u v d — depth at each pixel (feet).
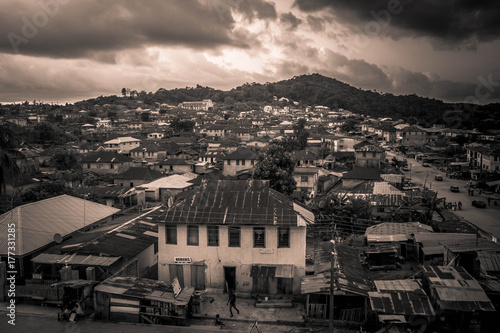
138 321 80.07
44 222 111.55
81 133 580.30
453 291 72.59
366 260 117.80
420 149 451.12
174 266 97.55
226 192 102.73
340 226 161.27
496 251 88.58
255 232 95.09
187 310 83.20
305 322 81.10
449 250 92.99
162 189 259.39
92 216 128.57
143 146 417.08
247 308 87.76
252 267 94.17
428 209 173.47
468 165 347.36
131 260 97.66
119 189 243.19
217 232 95.91
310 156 323.37
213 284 96.73
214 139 532.32
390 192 204.33
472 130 491.72
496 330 71.00
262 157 209.56
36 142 477.77
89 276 85.10
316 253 105.60
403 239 124.47
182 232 96.94
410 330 71.51
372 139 531.91
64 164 330.75
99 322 79.25
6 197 178.19
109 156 340.59
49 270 96.48
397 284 80.79
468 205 228.84
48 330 74.02
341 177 271.69
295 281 94.02
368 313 80.33
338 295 81.87
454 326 71.46
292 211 95.55
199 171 340.39
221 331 76.23
